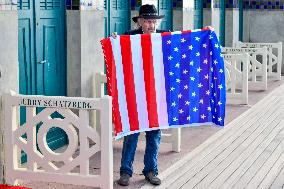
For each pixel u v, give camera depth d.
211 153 6.44
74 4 6.67
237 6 14.80
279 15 15.26
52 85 6.49
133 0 8.93
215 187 5.16
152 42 5.13
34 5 6.04
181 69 5.26
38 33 6.15
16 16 5.20
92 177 4.83
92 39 6.97
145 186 5.15
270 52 13.46
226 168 5.81
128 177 5.21
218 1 13.39
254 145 6.89
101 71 7.25
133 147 5.22
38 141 4.94
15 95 4.95
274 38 15.36
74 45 6.73
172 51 5.21
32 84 6.07
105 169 4.79
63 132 6.68
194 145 6.83
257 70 11.91
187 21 11.34
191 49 5.28
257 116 8.89
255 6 15.39
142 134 7.06
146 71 5.11
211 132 7.65
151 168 5.26
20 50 5.82
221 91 5.28
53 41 6.48
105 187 4.80
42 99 4.87
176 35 5.22
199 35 5.30
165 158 6.15
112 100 4.98
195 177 5.46
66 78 6.79
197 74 5.32
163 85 5.21
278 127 8.03
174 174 5.55
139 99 5.10
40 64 6.21
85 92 6.85
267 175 5.58
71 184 5.18
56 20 6.53
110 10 8.27
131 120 5.07
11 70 5.16
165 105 5.21
